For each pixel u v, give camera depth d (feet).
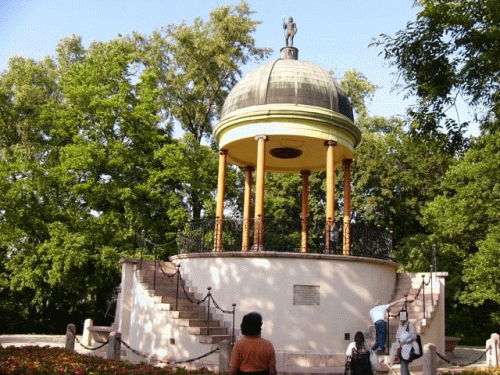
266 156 71.92
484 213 94.89
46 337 81.76
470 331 113.70
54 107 99.30
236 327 52.85
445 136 43.37
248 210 72.84
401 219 121.80
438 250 105.70
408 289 61.31
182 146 99.96
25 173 96.58
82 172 96.94
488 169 88.17
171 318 52.11
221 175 66.18
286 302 52.34
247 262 53.88
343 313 53.06
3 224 92.89
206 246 63.82
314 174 118.73
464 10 39.60
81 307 109.81
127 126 97.55
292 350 51.39
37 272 89.04
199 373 36.70
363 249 59.21
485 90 41.09
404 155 117.08
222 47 119.55
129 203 94.84
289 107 59.36
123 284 60.34
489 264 90.07
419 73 42.04
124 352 55.98
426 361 41.27
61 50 128.98
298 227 73.67
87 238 90.48
